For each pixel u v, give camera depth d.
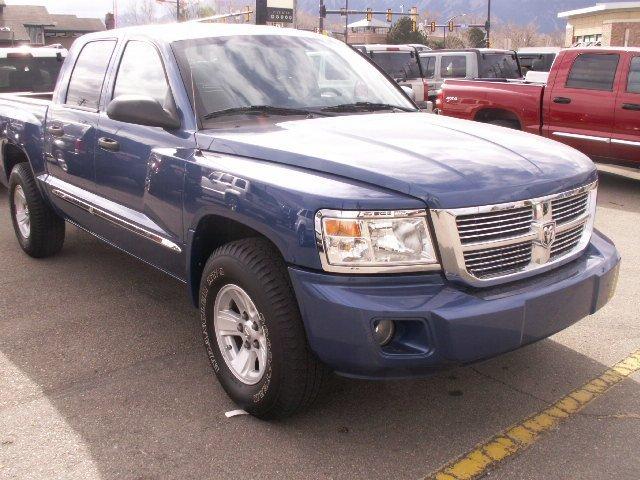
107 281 5.45
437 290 2.92
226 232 3.68
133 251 4.44
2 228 7.10
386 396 3.66
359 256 2.89
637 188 9.74
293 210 3.00
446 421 3.41
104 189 4.54
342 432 3.31
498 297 2.97
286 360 3.11
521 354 4.14
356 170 3.03
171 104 3.93
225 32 4.39
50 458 3.10
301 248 2.97
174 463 3.07
